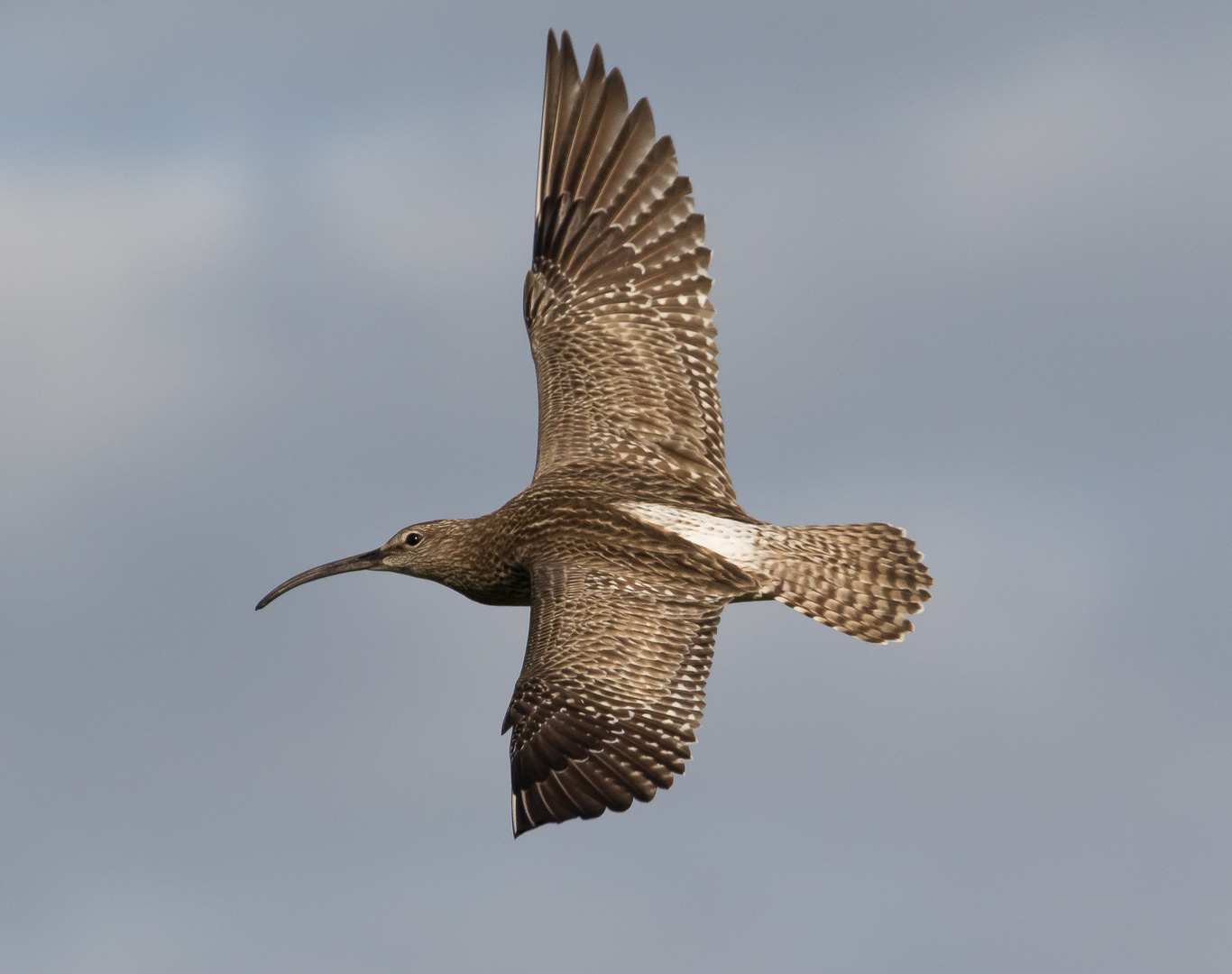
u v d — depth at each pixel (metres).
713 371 18.05
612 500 17.03
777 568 16.44
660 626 15.50
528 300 18.91
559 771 14.42
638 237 18.69
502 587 17.77
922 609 16.53
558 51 19.31
